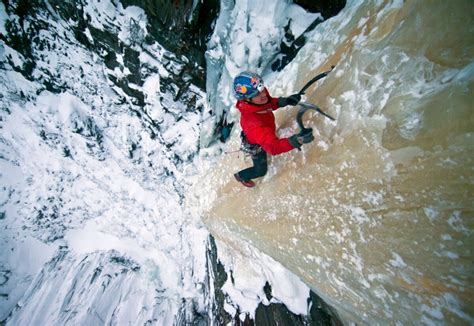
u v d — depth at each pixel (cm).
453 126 128
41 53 802
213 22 391
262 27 344
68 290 964
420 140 143
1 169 1097
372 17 206
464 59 128
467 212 127
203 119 531
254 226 307
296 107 258
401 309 166
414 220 149
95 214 1050
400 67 157
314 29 310
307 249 228
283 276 366
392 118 157
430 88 140
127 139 846
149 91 626
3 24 764
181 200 764
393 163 158
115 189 972
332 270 209
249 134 212
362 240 179
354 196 183
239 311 444
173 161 730
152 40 509
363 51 189
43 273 1063
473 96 120
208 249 664
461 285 132
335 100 203
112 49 618
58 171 1057
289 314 366
